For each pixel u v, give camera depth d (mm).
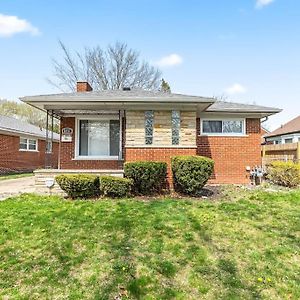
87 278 4172
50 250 5004
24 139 22328
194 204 7961
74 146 12398
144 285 4016
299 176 11469
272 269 4547
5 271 4332
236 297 3801
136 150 10336
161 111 10453
